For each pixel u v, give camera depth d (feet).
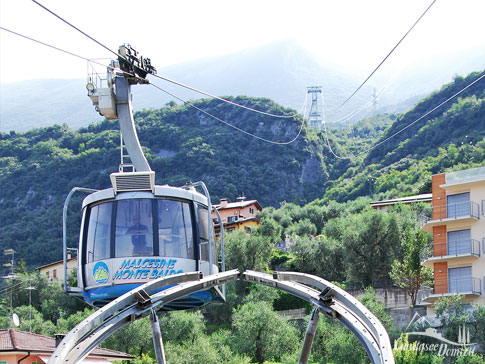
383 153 588.09
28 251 475.31
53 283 284.82
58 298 274.77
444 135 517.14
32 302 284.82
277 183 636.89
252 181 631.56
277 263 275.59
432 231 185.16
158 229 58.80
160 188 59.52
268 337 181.88
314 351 168.76
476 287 173.88
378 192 485.56
